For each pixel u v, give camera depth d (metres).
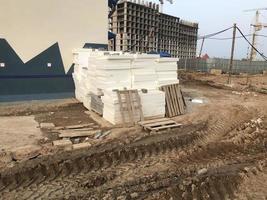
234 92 18.64
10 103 12.30
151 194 5.57
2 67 12.14
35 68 12.93
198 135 9.14
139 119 9.73
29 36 12.55
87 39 14.23
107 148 7.42
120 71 9.97
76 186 5.76
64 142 7.57
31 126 9.12
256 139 9.24
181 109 11.30
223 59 37.28
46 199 5.23
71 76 13.99
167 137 8.50
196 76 30.25
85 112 11.20
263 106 14.00
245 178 6.40
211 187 5.95
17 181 5.83
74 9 13.55
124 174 6.39
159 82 11.20
